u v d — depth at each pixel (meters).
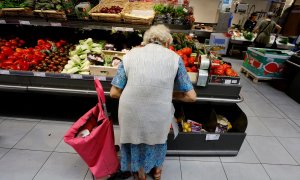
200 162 2.24
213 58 2.29
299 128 3.03
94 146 1.62
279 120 3.19
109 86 2.32
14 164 2.06
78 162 2.13
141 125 1.48
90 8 2.68
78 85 2.33
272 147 2.57
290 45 5.37
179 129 2.25
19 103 2.81
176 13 2.63
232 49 6.23
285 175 2.18
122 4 2.83
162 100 1.42
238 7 6.70
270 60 4.26
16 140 2.35
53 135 2.46
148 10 2.71
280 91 4.22
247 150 2.47
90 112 1.68
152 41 1.45
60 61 2.54
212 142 2.20
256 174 2.16
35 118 2.70
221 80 2.07
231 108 2.46
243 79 4.70
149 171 1.91
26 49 2.71
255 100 3.75
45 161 2.12
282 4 6.87
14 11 2.44
